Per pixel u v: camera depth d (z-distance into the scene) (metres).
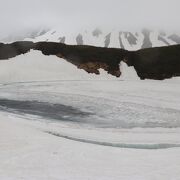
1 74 71.06
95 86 58.50
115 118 34.88
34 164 16.89
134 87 57.88
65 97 47.06
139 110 39.03
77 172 16.05
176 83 65.75
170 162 18.09
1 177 14.70
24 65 75.38
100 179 15.16
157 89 56.12
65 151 19.53
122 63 80.44
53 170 16.14
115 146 23.20
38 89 54.66
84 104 42.31
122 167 17.17
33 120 31.77
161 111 38.66
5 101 43.72
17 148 19.41
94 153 19.72
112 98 46.66
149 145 23.12
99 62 79.00
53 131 26.80
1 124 24.33
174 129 30.33
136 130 29.61
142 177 15.56
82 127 30.17
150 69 77.06
